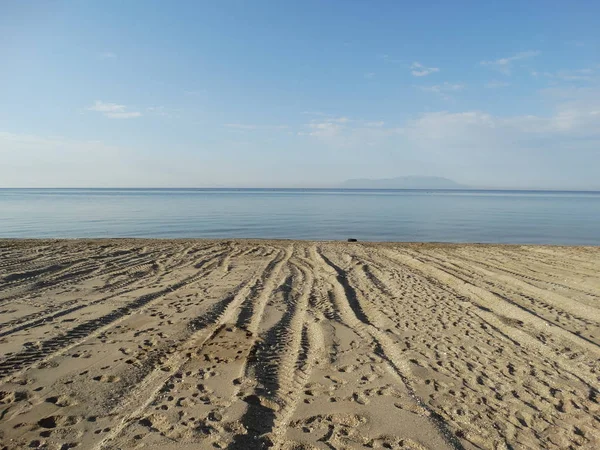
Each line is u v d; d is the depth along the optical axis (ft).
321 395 13.26
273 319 21.01
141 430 10.90
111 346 16.93
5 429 10.97
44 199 246.27
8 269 31.94
